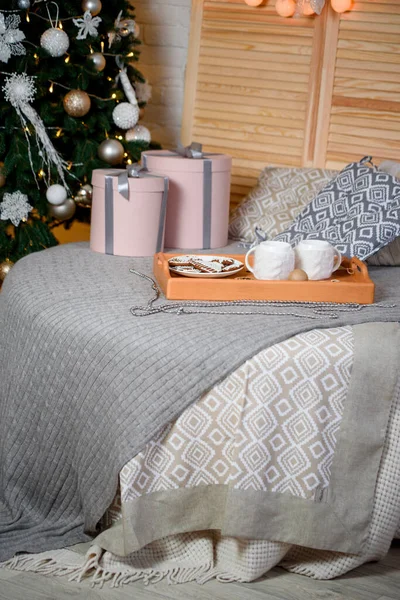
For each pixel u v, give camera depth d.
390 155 3.18
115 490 1.90
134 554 1.95
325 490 1.92
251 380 1.88
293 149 3.37
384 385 1.94
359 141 3.23
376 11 3.12
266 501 1.90
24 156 2.98
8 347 2.24
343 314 2.14
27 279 2.39
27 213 3.04
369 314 2.14
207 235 2.94
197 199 2.90
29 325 2.15
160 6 3.61
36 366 2.11
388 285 2.53
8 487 2.16
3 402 2.21
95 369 1.98
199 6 3.50
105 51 3.22
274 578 1.95
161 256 2.44
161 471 1.90
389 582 1.95
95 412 1.97
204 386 1.87
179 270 2.32
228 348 1.90
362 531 1.94
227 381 1.88
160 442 1.89
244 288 2.24
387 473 1.97
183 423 1.89
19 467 2.15
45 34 2.90
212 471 1.91
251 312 2.12
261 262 2.30
